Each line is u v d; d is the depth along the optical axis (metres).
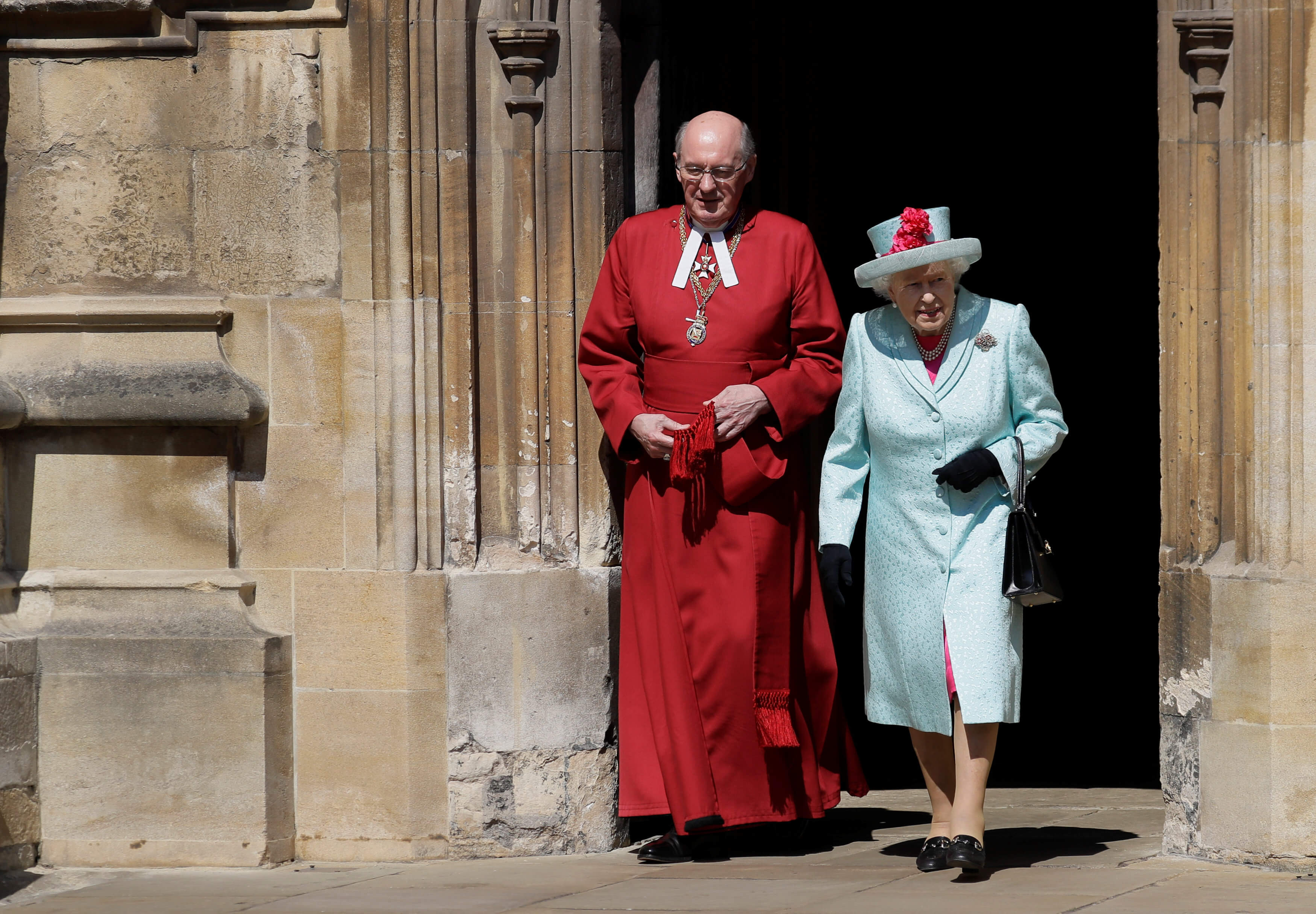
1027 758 29.33
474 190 21.03
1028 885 17.84
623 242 20.59
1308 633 18.77
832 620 29.62
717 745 20.12
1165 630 19.59
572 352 21.14
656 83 22.48
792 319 20.50
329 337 20.94
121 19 20.95
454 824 20.80
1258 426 19.11
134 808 20.61
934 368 18.83
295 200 20.98
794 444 20.70
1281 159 18.97
